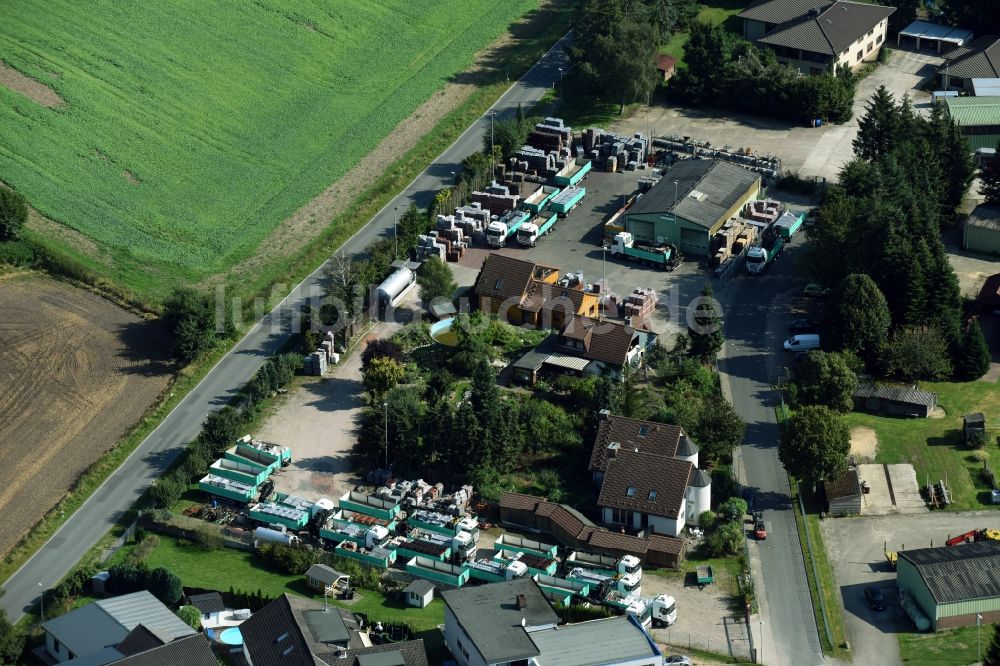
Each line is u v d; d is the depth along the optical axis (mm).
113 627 173750
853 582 187125
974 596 176750
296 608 172500
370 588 187625
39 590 190625
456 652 171000
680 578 188500
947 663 171750
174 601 182625
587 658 164250
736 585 186750
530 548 193375
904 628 179000
